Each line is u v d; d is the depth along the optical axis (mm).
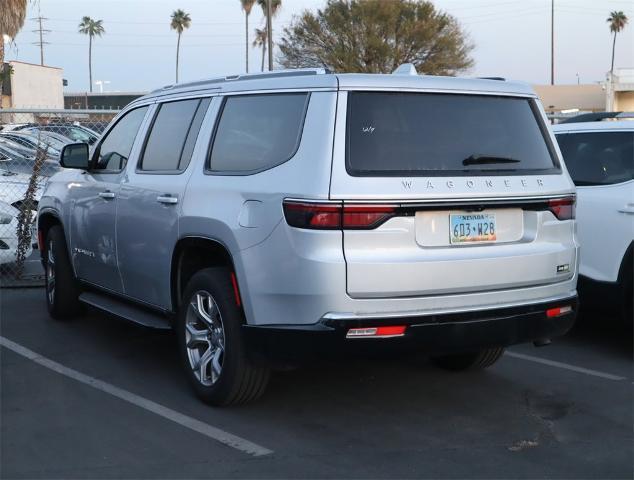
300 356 4527
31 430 4953
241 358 4953
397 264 4449
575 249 5195
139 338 7168
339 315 4387
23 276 9477
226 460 4508
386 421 5156
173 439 4809
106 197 6441
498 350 5938
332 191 4398
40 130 9773
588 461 4539
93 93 47344
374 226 4438
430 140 4754
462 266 4625
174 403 5441
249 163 4992
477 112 4996
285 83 4980
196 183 5316
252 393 5125
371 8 43688
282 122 4887
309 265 4402
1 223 9148
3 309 8273
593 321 8062
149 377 6031
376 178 4488
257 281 4691
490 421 5184
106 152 6828
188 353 5438
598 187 6656
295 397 5594
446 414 5305
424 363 6484
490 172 4840
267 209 4645
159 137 6055
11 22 20688
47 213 7684
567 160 7016
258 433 4914
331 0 45156
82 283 7191
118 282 6469
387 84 4758
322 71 4844
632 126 6719
